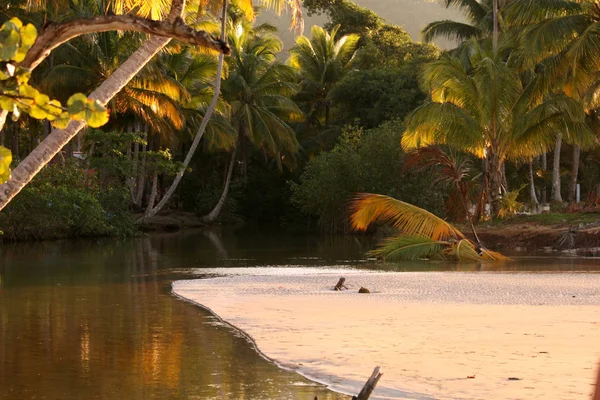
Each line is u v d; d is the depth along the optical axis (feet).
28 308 61.00
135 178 213.66
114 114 183.42
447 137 141.38
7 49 12.34
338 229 207.00
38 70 181.06
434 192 178.91
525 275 83.25
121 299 66.54
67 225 162.91
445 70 142.92
